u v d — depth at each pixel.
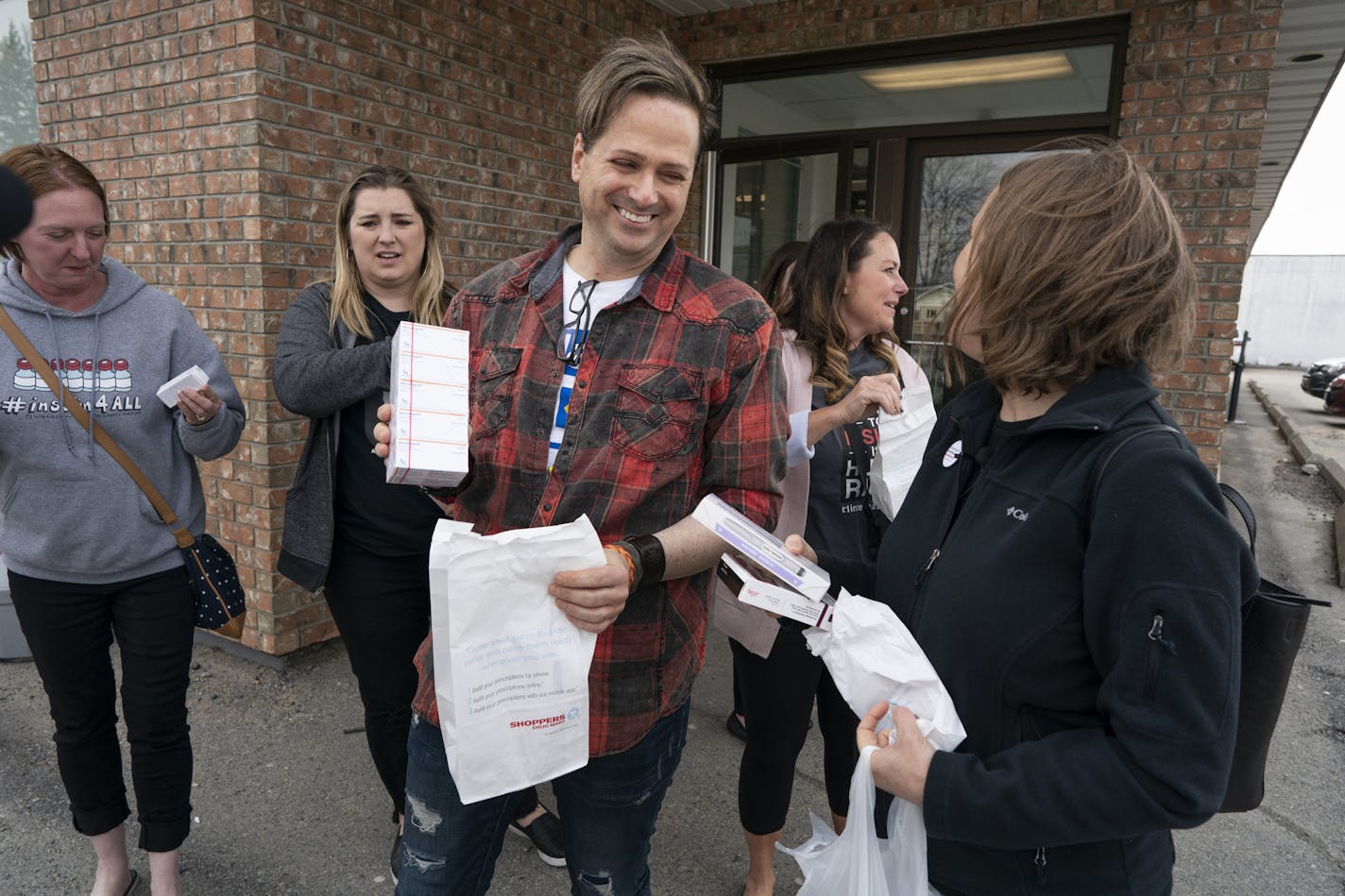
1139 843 1.04
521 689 1.21
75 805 2.12
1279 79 6.70
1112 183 0.99
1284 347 34.97
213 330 3.50
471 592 1.16
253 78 3.20
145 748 2.06
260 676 3.58
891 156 5.20
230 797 2.76
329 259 3.55
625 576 1.25
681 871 2.48
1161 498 0.90
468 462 1.42
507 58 4.32
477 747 1.18
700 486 1.49
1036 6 4.52
